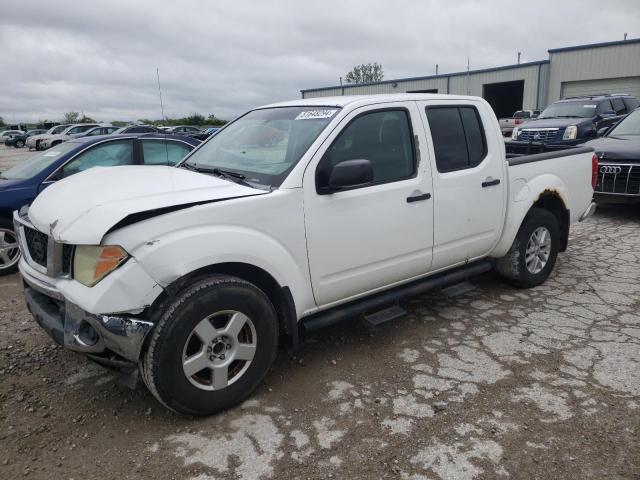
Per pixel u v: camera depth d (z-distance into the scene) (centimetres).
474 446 275
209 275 295
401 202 373
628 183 784
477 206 428
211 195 298
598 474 254
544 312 451
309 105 389
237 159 374
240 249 294
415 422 297
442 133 408
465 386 334
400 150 380
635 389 326
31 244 329
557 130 1341
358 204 349
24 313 468
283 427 294
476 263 471
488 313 451
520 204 465
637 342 391
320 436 286
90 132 2756
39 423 300
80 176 356
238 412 309
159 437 286
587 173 545
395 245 376
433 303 476
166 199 288
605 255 622
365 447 276
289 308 325
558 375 345
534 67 3138
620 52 2800
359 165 316
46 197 331
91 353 285
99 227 266
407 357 375
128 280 265
